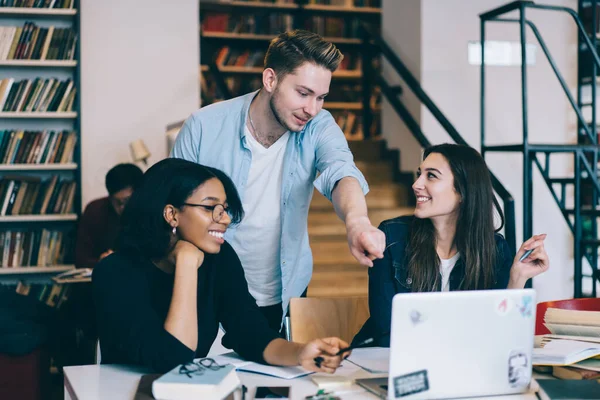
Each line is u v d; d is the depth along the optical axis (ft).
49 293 15.49
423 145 17.26
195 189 5.75
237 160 7.46
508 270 7.08
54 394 12.76
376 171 19.67
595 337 5.92
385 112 20.65
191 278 5.59
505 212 12.78
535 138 18.83
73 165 15.94
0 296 11.30
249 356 5.77
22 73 16.31
